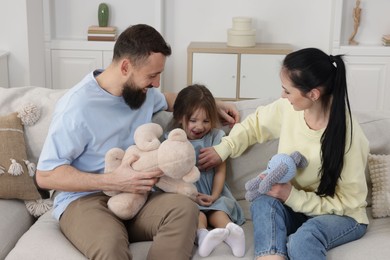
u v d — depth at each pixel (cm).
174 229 171
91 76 195
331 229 177
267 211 180
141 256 174
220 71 418
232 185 217
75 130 185
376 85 427
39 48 406
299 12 438
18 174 206
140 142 188
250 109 225
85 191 188
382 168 203
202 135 214
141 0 439
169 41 450
